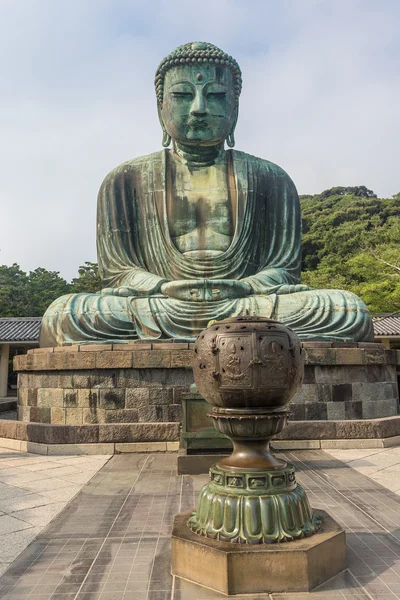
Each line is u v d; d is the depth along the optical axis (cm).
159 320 1206
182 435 796
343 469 782
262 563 362
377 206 5109
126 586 380
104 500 621
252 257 1432
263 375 396
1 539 486
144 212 1443
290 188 1524
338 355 1084
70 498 632
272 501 394
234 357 399
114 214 1450
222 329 416
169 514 560
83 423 1054
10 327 2975
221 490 410
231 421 411
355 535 482
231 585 359
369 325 1242
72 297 1255
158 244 1409
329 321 1205
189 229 1420
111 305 1225
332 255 4169
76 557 439
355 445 966
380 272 2991
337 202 5703
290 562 362
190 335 1204
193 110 1380
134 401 1044
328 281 3522
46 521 541
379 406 1123
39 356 1134
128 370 1056
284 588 360
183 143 1454
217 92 1409
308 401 1068
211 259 1370
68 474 773
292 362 409
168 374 1051
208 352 415
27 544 472
